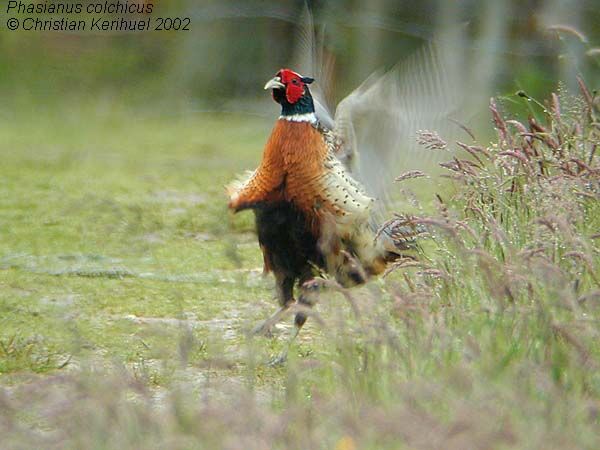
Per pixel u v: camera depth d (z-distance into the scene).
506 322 8.49
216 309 12.75
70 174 23.25
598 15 23.73
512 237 10.16
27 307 12.64
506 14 25.39
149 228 17.06
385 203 11.51
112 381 7.90
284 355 10.52
